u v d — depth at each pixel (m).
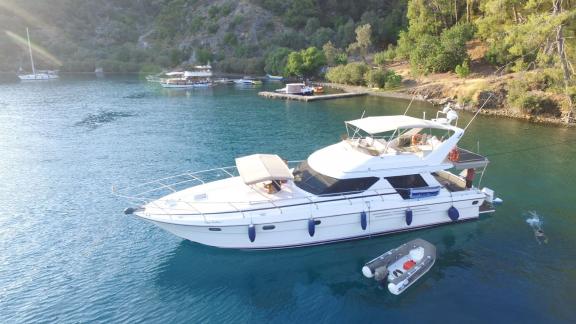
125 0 147.75
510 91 45.56
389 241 18.25
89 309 14.23
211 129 40.69
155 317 13.93
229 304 14.66
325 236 17.30
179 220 16.08
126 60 115.62
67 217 21.02
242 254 17.23
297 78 88.62
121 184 25.53
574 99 40.34
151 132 39.53
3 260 17.11
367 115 47.62
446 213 18.72
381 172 17.58
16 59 109.69
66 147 34.09
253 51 107.50
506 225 19.62
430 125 19.03
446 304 14.47
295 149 32.88
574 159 29.27
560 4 39.88
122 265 16.81
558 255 17.22
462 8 72.81
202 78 82.94
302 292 15.33
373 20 97.62
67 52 116.94
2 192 24.28
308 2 117.75
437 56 61.66
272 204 16.83
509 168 27.45
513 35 44.34
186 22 130.88
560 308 14.14
